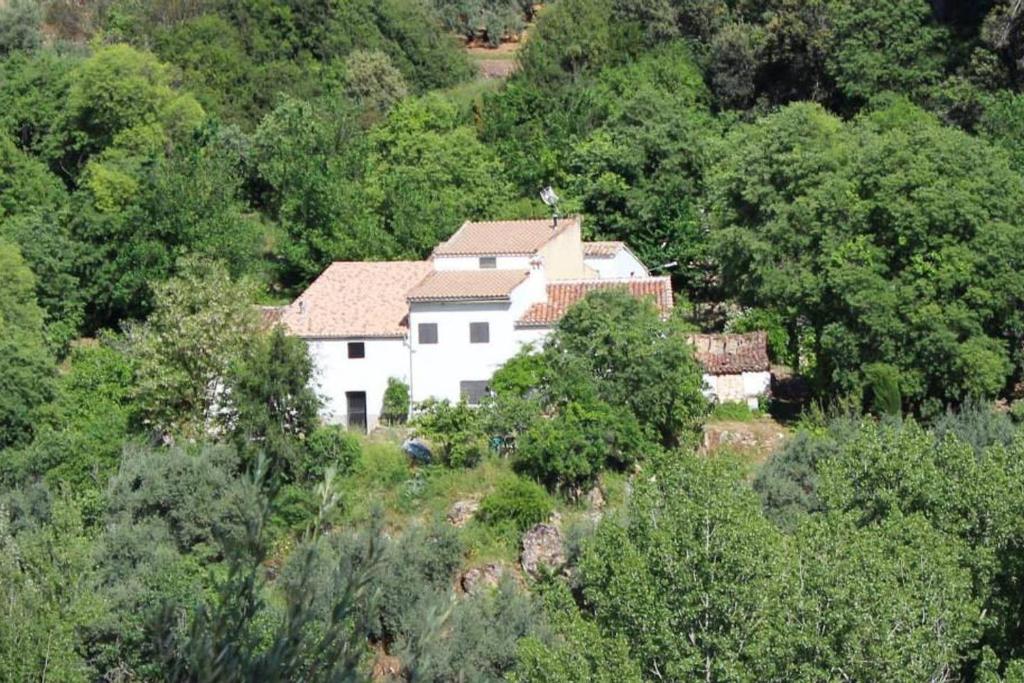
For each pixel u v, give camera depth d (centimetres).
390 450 4731
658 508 3172
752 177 5900
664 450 4831
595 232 6706
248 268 6278
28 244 6041
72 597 3231
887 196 5472
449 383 5259
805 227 5644
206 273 5366
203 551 4003
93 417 4853
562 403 4788
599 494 4616
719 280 6438
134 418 4925
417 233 6494
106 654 3127
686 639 2873
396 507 4531
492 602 3709
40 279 6006
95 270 6178
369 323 5325
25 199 6756
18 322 5469
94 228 6209
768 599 2819
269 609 1877
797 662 2817
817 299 5422
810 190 5694
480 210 6881
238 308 5072
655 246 6644
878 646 2739
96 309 6222
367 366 5300
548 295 5481
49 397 4944
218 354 4919
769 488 4281
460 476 4656
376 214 6700
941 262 5250
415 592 3662
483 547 4297
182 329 4944
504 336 5228
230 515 3947
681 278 6631
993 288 5250
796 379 5681
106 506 4153
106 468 4597
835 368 5269
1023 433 3466
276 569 2773
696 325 6197
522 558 4209
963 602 2878
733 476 3164
